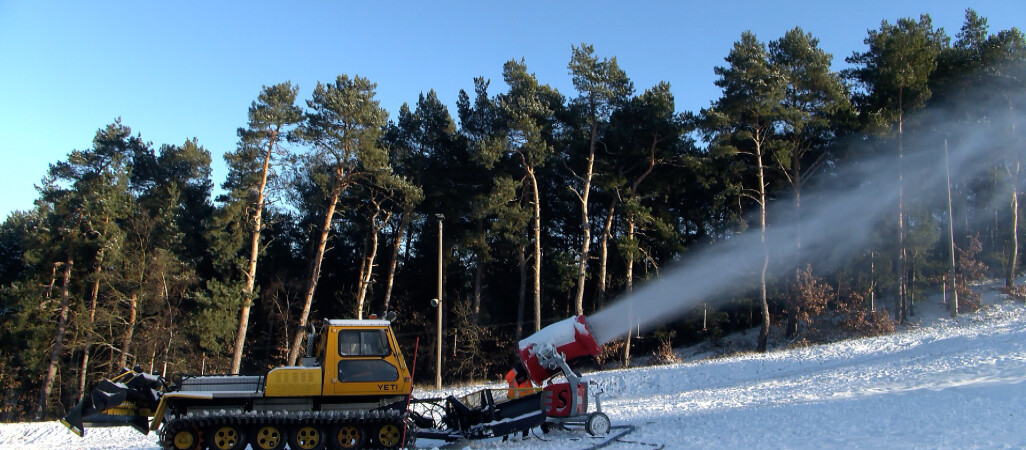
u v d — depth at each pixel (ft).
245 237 130.72
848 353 90.02
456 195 142.41
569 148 137.90
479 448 39.06
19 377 137.39
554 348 42.60
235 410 36.73
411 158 145.69
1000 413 39.24
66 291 122.52
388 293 138.82
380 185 121.39
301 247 171.32
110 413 37.65
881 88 132.46
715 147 121.90
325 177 118.83
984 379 54.54
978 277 134.21
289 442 37.01
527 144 127.03
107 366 131.03
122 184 130.31
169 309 126.93
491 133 136.15
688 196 154.40
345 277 168.86
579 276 129.49
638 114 132.87
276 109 113.50
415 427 39.40
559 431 43.60
